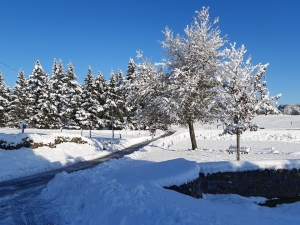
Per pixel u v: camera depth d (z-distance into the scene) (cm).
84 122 5512
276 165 1327
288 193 1332
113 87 5988
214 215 658
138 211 651
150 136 4856
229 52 1641
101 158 2353
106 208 713
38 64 5181
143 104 2531
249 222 648
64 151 2589
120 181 966
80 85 5869
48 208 894
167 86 2322
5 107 5544
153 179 1002
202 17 2267
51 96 5181
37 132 4150
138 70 2412
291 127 5334
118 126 6028
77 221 732
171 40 2320
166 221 582
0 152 1933
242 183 1295
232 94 1582
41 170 1723
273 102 1523
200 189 1184
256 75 1546
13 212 866
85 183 955
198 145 3002
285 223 688
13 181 1394
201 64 2231
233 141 3469
